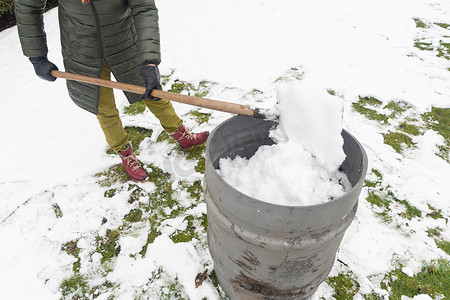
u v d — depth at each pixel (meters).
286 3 5.20
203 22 4.68
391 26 4.53
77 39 1.79
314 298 1.76
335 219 1.15
